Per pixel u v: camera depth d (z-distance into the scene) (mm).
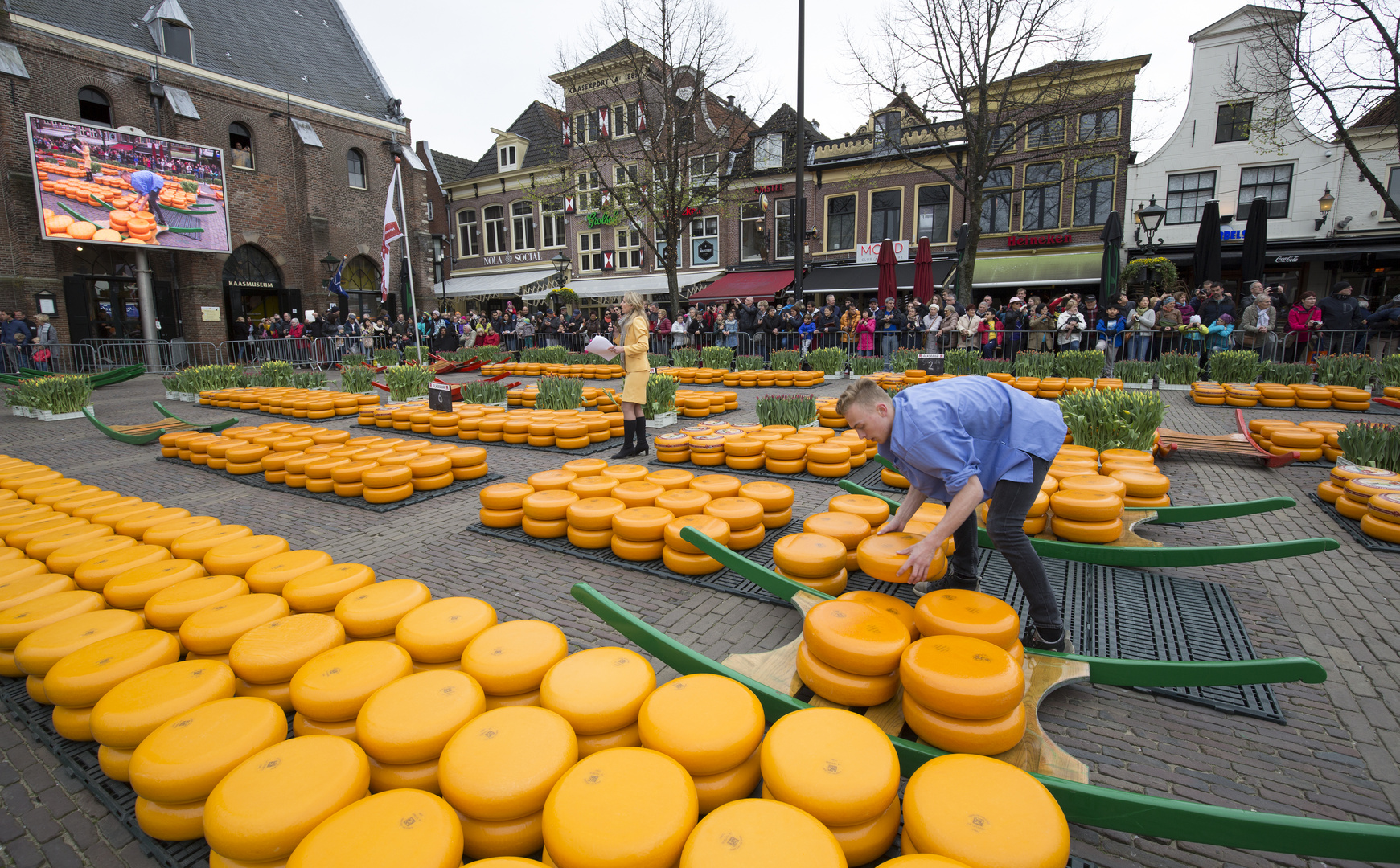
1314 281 19906
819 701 2473
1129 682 2523
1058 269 21453
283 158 25234
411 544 4766
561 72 22188
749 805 1622
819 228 25844
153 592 3152
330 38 29688
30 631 2869
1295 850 1594
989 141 17781
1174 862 1974
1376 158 18672
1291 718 2617
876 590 3705
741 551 4266
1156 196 21000
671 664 2541
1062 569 4004
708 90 19594
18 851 2061
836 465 6027
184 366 20953
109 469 7336
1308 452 6309
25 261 19359
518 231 34312
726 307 19594
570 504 4586
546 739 1897
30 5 19906
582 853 1518
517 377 16344
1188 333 12359
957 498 2467
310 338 21500
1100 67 20297
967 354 11844
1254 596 3650
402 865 1489
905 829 1691
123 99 21172
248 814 1675
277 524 5289
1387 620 3348
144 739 2066
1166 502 4523
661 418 8898
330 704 2182
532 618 3541
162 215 20953
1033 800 1645
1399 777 2285
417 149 35812
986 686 2031
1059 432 2650
